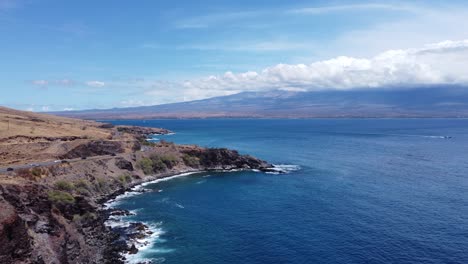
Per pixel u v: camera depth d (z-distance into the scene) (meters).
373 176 143.00
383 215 92.75
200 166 165.62
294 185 130.12
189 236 80.56
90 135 172.62
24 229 59.50
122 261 68.25
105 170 128.88
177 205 105.19
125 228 83.81
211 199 111.94
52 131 161.38
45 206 70.69
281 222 89.06
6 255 54.88
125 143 160.75
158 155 158.38
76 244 69.44
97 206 101.31
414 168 159.75
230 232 82.88
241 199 111.38
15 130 146.38
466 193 113.62
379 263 67.25
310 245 75.25
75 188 106.81
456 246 73.56
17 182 75.00
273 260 69.19
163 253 72.00
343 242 76.50
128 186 129.50
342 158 192.75
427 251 71.62
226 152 171.00
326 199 109.06
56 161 118.94
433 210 96.19
